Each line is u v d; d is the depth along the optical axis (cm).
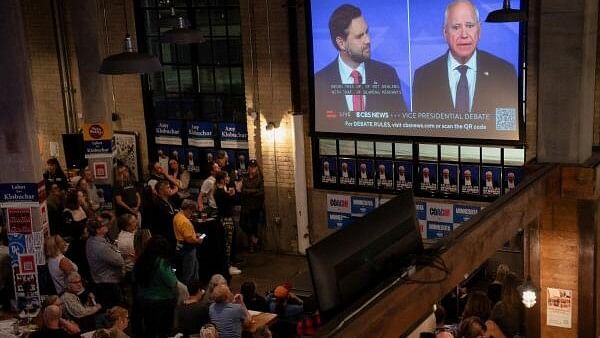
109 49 1388
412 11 1141
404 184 1208
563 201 880
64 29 1448
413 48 1153
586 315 898
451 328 816
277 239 1297
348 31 1190
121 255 980
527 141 1112
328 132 1238
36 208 1005
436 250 519
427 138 1171
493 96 1114
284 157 1262
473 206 1162
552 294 910
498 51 1096
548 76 865
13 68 980
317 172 1265
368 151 1225
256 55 1248
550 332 920
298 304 906
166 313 870
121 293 983
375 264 450
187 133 1374
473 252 572
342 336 386
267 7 1222
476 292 859
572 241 887
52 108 1491
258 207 1288
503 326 840
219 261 1127
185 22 1089
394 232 473
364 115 1208
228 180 1269
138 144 1416
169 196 1191
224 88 1325
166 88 1379
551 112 870
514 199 700
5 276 1039
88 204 1172
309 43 1220
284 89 1237
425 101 1162
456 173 1168
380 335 416
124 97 1409
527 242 912
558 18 848
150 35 1369
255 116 1270
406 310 446
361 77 1198
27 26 1464
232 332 796
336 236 423
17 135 994
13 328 870
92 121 1306
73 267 946
